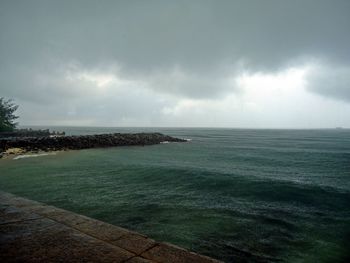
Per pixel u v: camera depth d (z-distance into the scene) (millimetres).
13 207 5223
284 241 8188
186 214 10688
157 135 70500
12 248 3357
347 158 35812
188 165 26828
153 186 16375
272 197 14328
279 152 44156
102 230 4094
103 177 18984
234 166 27281
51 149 36906
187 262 3100
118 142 50406
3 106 62750
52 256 3150
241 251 7398
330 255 7309
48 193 13898
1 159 27188
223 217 10422
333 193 15398
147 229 8898
